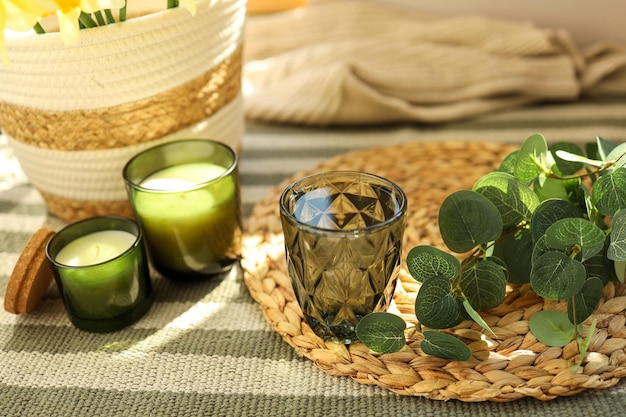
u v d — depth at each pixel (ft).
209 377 2.24
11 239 2.73
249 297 2.49
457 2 3.75
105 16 2.57
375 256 2.17
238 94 2.79
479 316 2.19
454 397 2.13
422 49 3.47
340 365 2.21
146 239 2.48
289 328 2.31
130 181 2.43
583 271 2.15
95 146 2.52
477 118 3.38
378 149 3.00
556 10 3.67
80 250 2.39
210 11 2.49
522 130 3.24
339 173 2.27
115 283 2.33
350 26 3.70
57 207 2.73
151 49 2.42
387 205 2.23
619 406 2.11
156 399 2.19
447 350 2.15
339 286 2.19
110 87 2.43
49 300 2.51
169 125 2.56
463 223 2.21
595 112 3.35
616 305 2.30
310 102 3.28
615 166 2.24
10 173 3.11
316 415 2.14
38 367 2.29
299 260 2.20
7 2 2.10
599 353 2.18
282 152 3.16
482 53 3.48
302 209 2.26
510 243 2.32
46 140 2.54
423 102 3.39
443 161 2.93
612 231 2.18
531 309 2.33
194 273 2.51
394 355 2.22
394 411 2.14
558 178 2.30
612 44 3.55
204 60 2.55
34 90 2.44
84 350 2.33
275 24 3.75
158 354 2.31
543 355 2.19
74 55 2.36
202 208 2.41
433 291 2.18
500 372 2.15
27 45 2.35
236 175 2.48
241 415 2.15
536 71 3.43
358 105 3.27
